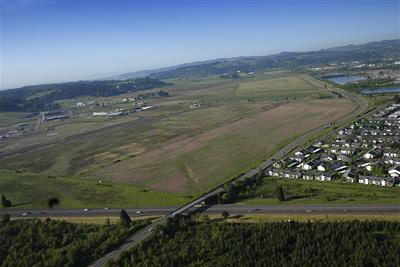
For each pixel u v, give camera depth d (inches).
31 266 4475.9
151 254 4431.6
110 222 5565.9
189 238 4736.7
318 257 4015.8
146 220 5403.5
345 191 5949.8
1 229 5487.2
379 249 3996.1
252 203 5767.7
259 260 4079.7
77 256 4537.4
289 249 4269.2
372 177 6240.2
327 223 4628.4
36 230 5413.4
